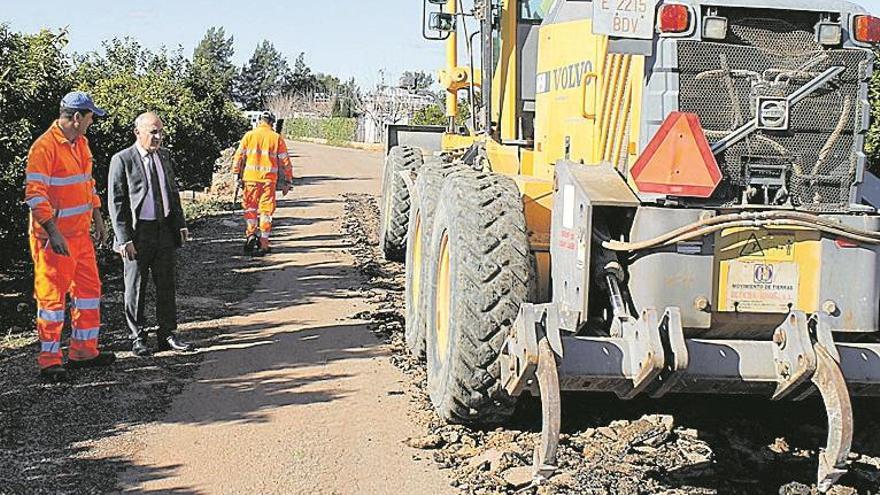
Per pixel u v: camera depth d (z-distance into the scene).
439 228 6.24
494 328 5.54
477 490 5.14
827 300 5.01
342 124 69.81
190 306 9.91
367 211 19.73
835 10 5.13
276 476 5.40
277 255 13.49
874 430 5.88
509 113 8.49
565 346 4.77
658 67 5.11
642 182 4.89
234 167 13.55
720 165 5.12
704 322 4.96
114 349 8.19
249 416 6.42
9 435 6.04
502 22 8.63
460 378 5.62
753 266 4.98
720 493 5.02
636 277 5.03
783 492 5.01
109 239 12.41
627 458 5.44
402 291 10.83
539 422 6.12
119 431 6.13
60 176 7.19
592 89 6.15
